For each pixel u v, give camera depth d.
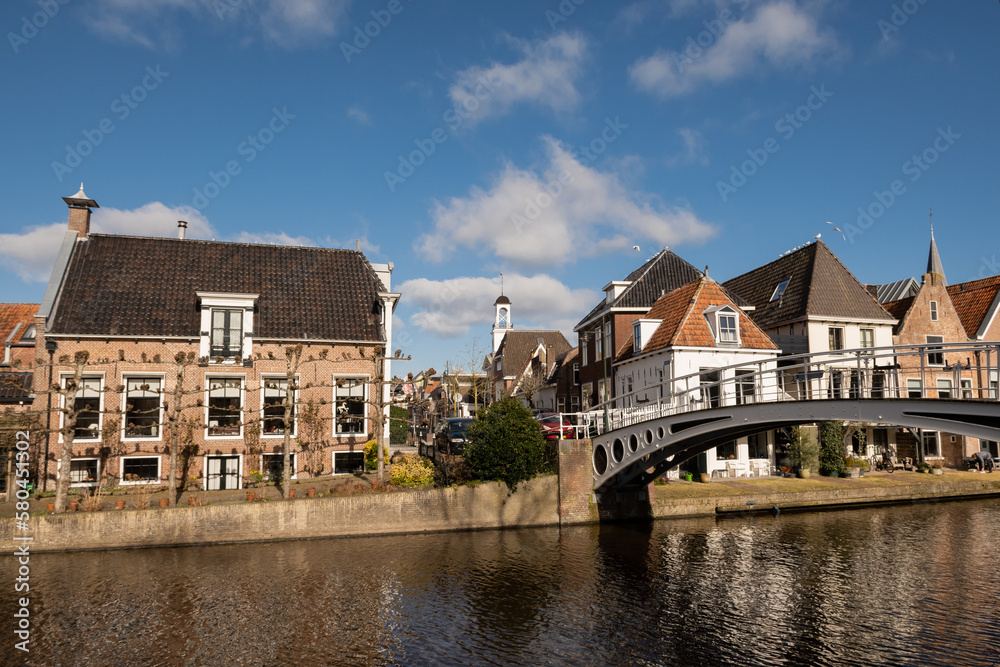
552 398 44.53
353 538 19.22
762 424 17.31
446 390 43.34
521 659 11.45
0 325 26.89
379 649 11.80
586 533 20.23
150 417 21.62
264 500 18.84
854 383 29.73
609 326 31.73
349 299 25.36
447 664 11.24
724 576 15.89
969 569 16.34
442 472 21.88
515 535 19.95
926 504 24.86
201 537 17.95
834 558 17.38
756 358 26.28
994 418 13.02
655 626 12.89
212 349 22.50
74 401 18.06
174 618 13.08
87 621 12.87
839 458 27.83
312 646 11.91
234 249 25.70
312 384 20.34
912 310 31.88
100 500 18.53
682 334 25.23
